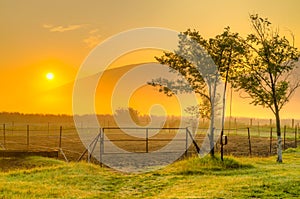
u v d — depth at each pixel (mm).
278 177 19859
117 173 23875
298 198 15500
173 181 20891
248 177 20438
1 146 41281
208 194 16703
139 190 19297
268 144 46625
